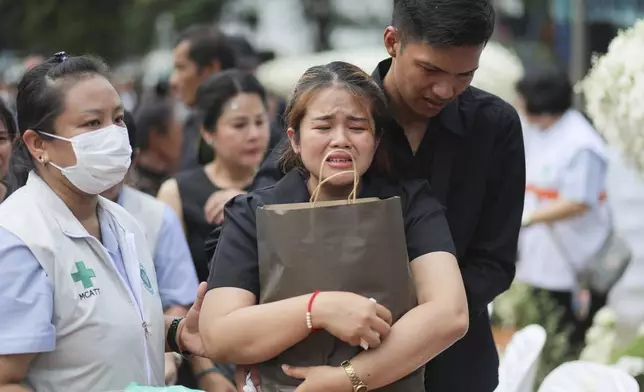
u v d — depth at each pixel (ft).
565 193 25.72
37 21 84.79
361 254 10.47
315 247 10.49
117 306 11.78
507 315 26.02
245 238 11.43
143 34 83.61
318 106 11.26
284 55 70.90
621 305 27.45
